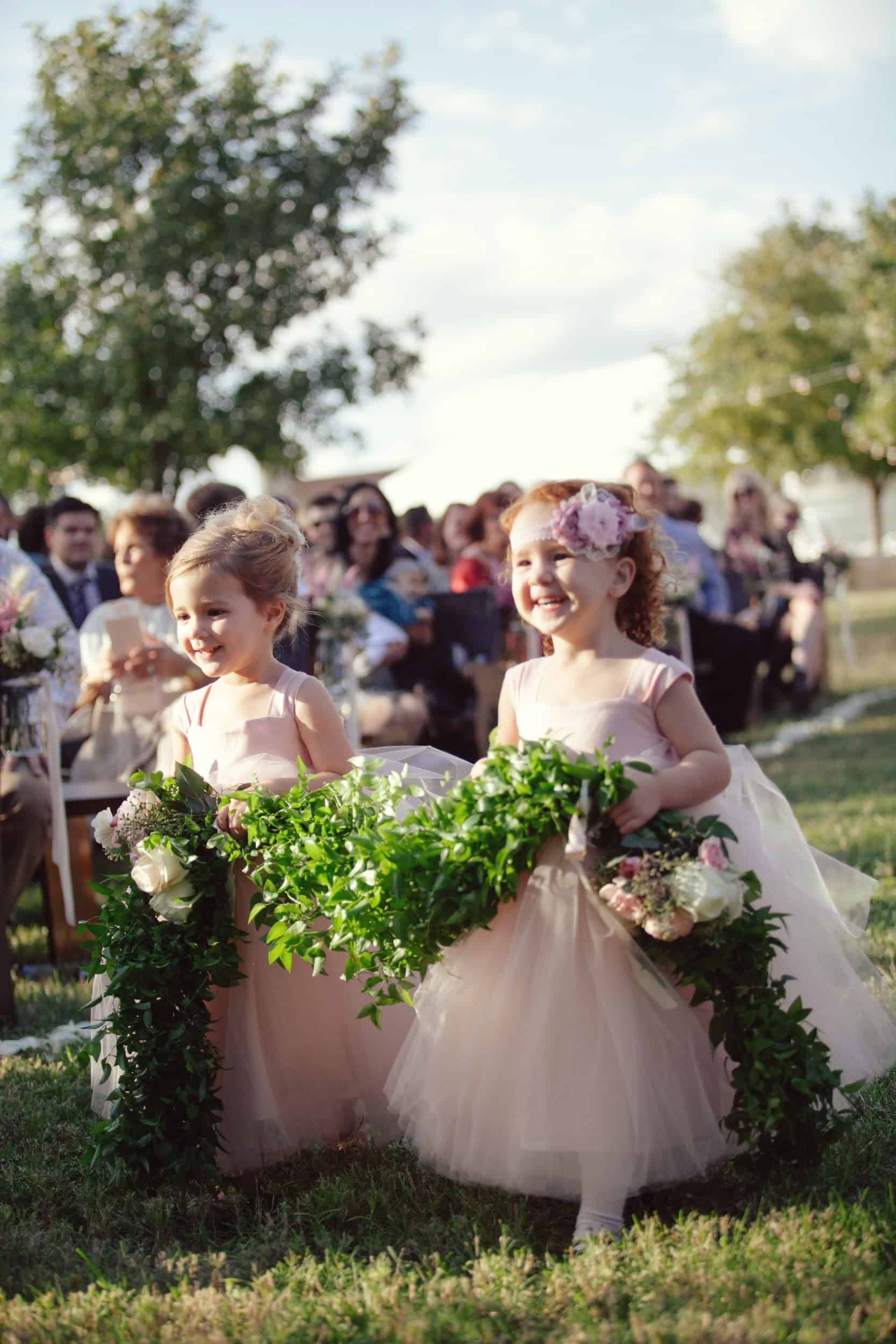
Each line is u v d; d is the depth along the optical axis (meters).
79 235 20.08
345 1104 3.13
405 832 2.62
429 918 2.51
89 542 7.05
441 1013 2.67
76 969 5.13
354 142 20.28
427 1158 2.70
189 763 3.27
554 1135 2.48
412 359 20.84
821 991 2.78
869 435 29.66
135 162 20.27
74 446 19.94
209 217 20.17
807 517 39.41
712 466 32.88
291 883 2.72
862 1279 2.22
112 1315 2.29
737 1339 2.05
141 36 20.23
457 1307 2.22
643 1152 2.49
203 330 19.81
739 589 11.94
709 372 32.41
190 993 2.89
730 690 10.30
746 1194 2.64
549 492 2.87
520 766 2.52
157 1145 2.83
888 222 29.39
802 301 32.69
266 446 19.70
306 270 20.25
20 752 4.95
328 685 6.50
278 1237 2.60
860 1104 2.90
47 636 4.79
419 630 7.78
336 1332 2.16
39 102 20.19
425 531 11.25
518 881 2.59
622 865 2.46
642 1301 2.21
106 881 2.96
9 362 19.73
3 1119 3.32
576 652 2.89
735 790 2.86
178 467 20.27
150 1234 2.70
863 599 27.83
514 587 2.89
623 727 2.76
